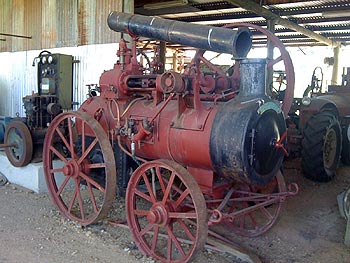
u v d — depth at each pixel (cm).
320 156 508
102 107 376
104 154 335
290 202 456
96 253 309
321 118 514
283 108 315
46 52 613
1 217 379
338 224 394
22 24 710
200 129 290
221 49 295
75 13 609
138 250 317
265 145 280
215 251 317
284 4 805
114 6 556
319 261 313
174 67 1460
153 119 316
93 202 361
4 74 759
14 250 309
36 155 489
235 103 288
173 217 284
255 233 354
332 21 958
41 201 433
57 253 307
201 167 303
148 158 349
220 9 895
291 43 1353
